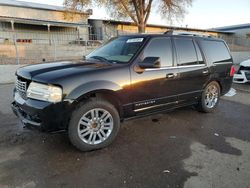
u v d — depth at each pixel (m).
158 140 3.62
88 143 3.17
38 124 2.88
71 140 3.06
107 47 4.23
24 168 2.75
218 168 2.82
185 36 4.38
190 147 3.39
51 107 2.81
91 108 3.12
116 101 3.38
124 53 3.74
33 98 2.93
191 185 2.48
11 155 3.04
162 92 3.88
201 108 4.92
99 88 3.07
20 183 2.47
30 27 22.45
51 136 3.64
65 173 2.67
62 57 14.09
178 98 4.22
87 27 24.53
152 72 3.67
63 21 23.92
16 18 20.14
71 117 3.01
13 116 4.56
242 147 3.41
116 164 2.89
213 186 2.47
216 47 5.04
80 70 3.09
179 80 4.12
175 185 2.48
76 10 20.61
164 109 4.06
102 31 24.92
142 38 3.81
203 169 2.80
